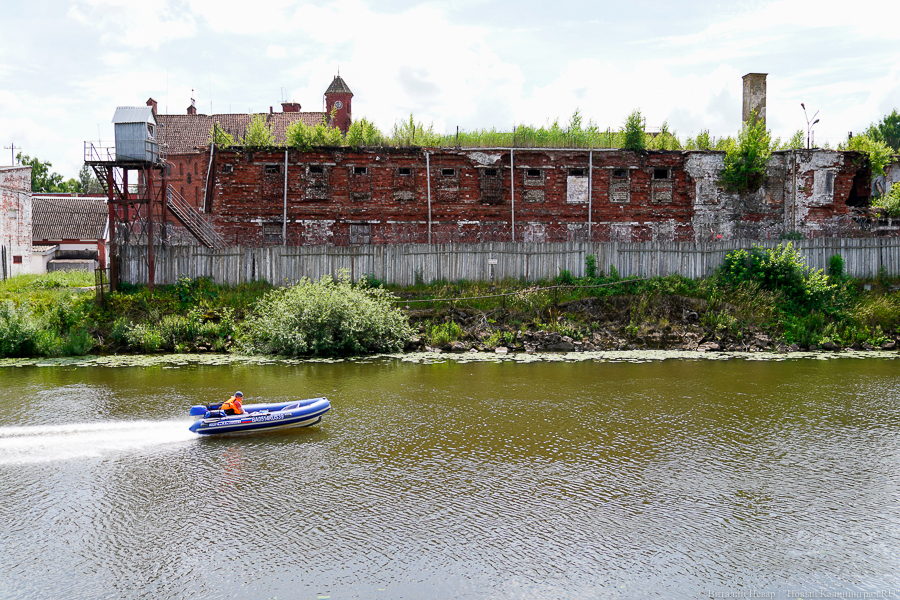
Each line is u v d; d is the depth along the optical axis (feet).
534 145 108.37
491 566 28.48
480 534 31.32
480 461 41.14
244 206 103.35
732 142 108.17
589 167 106.22
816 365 72.02
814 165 106.63
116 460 41.42
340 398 56.34
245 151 102.73
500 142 108.88
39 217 165.78
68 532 31.63
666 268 92.53
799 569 28.40
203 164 111.34
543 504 34.65
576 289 89.15
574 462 40.96
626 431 47.16
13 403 53.67
